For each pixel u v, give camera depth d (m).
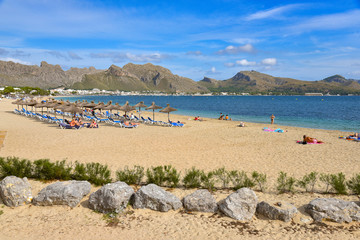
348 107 66.94
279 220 5.71
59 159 11.15
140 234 5.25
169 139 16.78
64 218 5.83
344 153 12.98
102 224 5.60
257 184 8.12
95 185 7.74
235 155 12.48
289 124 28.89
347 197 7.11
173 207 6.18
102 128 21.33
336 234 5.21
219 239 5.08
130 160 11.30
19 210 6.12
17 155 11.64
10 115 30.47
